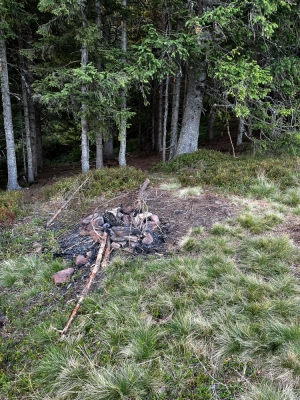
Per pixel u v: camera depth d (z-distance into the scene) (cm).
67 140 1864
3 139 1261
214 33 703
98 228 457
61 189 706
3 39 791
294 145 769
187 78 1029
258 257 362
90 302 322
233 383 216
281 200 552
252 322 263
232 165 748
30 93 1027
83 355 257
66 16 698
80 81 684
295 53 791
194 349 245
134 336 262
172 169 840
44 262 419
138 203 550
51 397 227
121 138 827
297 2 686
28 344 282
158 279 345
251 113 799
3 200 652
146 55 630
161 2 797
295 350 228
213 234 444
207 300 297
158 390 218
